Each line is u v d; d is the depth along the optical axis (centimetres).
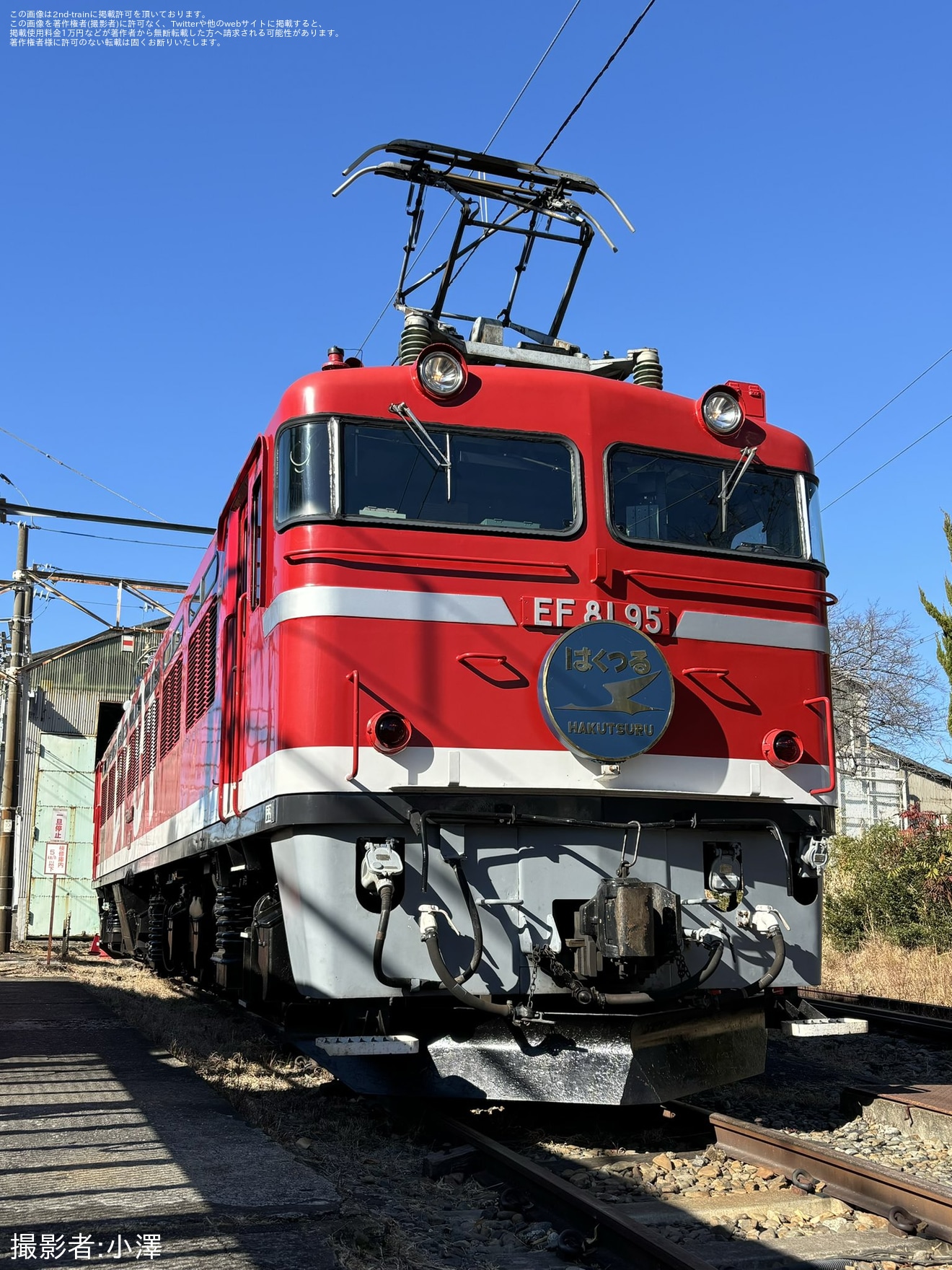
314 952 604
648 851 652
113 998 1357
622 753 636
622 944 585
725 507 725
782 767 695
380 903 613
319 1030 735
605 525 675
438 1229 472
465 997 586
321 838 611
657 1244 420
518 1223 484
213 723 914
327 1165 555
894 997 1309
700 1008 639
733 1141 599
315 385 660
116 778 1959
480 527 651
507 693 636
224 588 877
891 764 3384
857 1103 708
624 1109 689
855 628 2944
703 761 672
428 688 625
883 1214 496
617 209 826
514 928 620
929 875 1738
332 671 616
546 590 655
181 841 1101
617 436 696
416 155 789
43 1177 511
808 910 695
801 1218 501
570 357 770
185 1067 829
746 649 699
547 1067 611
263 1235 440
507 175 818
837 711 2884
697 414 729
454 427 669
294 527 640
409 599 631
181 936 1275
